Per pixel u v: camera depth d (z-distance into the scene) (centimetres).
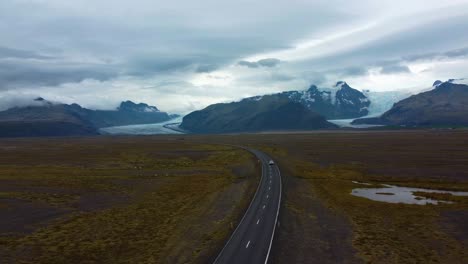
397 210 6425
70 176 11025
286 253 4228
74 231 5297
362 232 5134
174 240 4812
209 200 7419
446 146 18650
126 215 6234
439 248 4459
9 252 4406
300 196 7694
